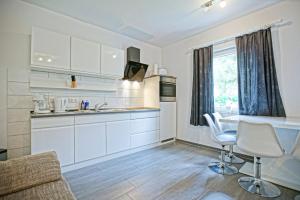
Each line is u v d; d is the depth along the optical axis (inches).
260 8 96.2
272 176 75.0
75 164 89.4
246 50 100.8
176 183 74.4
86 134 92.6
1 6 83.9
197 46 130.0
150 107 145.2
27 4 90.7
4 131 84.3
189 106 142.0
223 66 119.8
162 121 138.9
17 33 88.0
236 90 112.3
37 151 76.5
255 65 96.7
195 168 90.4
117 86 132.9
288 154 67.7
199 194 65.8
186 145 137.5
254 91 96.5
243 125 65.1
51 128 80.7
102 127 99.5
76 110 103.9
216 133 89.7
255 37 97.5
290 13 86.6
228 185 72.5
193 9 97.3
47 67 86.9
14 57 87.3
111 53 114.6
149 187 71.1
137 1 89.1
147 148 127.8
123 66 121.9
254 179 73.4
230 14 103.1
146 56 155.3
